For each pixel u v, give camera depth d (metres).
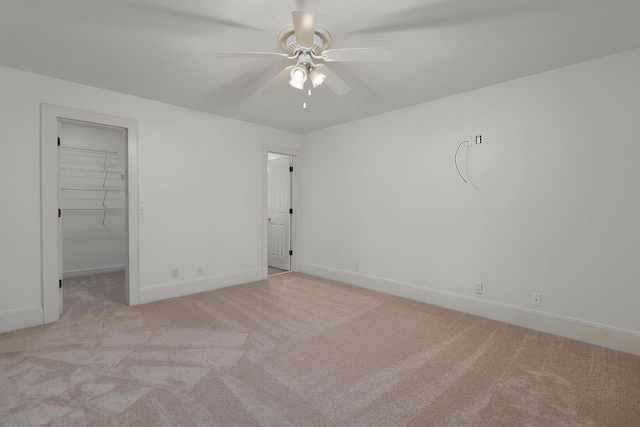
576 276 2.56
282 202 5.25
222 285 4.05
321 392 1.84
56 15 1.88
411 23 1.95
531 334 2.66
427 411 1.68
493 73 2.70
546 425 1.58
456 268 3.26
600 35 2.10
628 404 1.74
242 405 1.71
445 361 2.21
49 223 2.83
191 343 2.45
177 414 1.63
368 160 4.04
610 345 2.40
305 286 4.14
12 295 2.67
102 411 1.64
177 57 2.40
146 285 3.42
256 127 4.37
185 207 3.70
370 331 2.71
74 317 2.97
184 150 3.67
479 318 3.03
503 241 2.94
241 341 2.49
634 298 2.32
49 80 2.79
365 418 1.62
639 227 2.29
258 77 2.76
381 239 3.92
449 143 3.28
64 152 4.61
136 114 3.29
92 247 4.91
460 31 2.04
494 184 2.98
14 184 2.66
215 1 1.74
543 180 2.71
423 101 3.43
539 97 2.71
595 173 2.46
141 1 1.75
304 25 1.67
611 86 2.38
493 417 1.63
